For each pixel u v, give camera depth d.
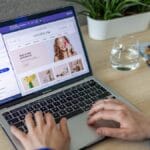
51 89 0.79
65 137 0.62
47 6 1.04
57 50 0.81
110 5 1.01
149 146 0.64
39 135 0.60
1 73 0.74
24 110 0.72
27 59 0.77
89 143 0.63
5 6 0.96
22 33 0.77
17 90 0.75
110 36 1.06
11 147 0.63
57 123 0.67
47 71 0.79
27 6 1.00
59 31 0.82
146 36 1.08
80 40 0.85
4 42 0.75
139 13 1.06
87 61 0.86
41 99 0.76
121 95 0.78
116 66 0.91
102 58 0.96
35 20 0.79
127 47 0.99
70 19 0.84
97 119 0.67
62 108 0.72
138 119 0.66
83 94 0.77
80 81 0.83
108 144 0.64
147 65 0.92
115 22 1.03
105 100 0.70
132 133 0.64
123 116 0.65
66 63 0.82
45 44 0.80
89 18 1.04
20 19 0.77
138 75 0.87
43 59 0.79
